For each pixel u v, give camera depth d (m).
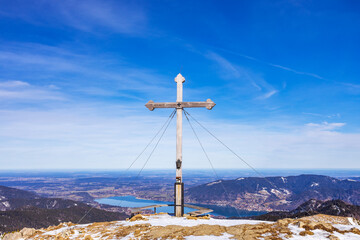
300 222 13.37
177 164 19.36
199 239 12.36
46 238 16.45
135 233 14.41
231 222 15.77
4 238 18.14
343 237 11.77
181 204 19.08
